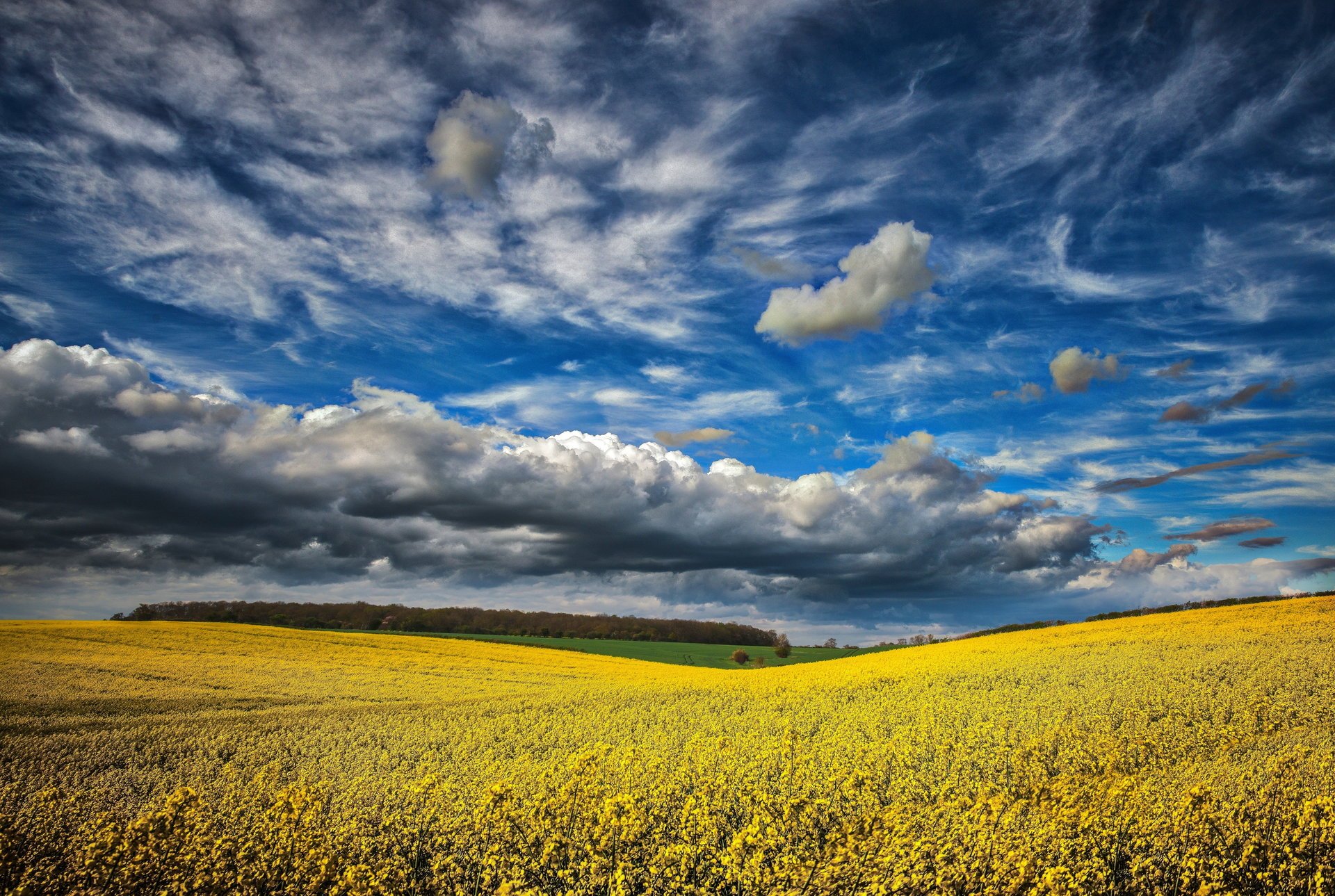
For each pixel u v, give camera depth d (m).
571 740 16.34
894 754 11.90
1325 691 15.65
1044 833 6.96
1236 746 11.06
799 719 17.73
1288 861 6.39
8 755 15.06
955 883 6.15
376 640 55.75
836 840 6.84
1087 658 26.28
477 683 35.06
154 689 28.81
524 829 7.96
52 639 43.03
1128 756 11.30
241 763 14.45
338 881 6.95
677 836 7.93
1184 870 6.48
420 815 9.02
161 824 7.69
